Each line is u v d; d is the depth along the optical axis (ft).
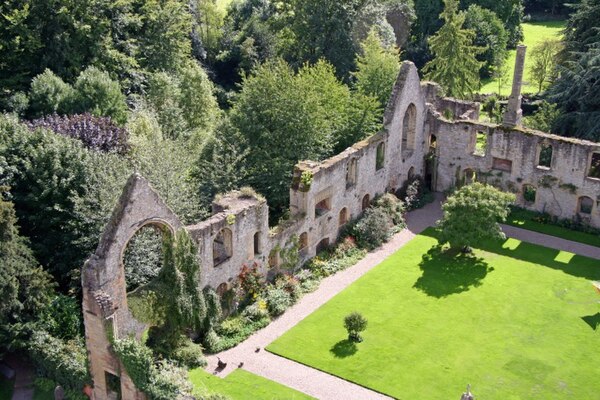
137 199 168.35
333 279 226.58
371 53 313.12
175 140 269.23
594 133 281.33
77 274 201.67
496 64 439.63
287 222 221.05
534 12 549.13
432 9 450.30
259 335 198.08
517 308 212.02
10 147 216.33
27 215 210.38
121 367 160.56
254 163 246.88
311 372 183.21
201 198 233.35
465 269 232.94
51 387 178.91
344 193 242.58
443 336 198.39
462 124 276.41
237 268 203.72
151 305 177.58
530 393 176.96
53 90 279.90
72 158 215.31
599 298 217.77
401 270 231.91
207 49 444.14
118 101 288.71
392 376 181.88
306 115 249.96
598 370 185.47
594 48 298.56
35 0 305.73
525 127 280.51
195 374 179.83
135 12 359.66
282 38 393.29
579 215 262.88
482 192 237.25
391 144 263.08
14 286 179.73
